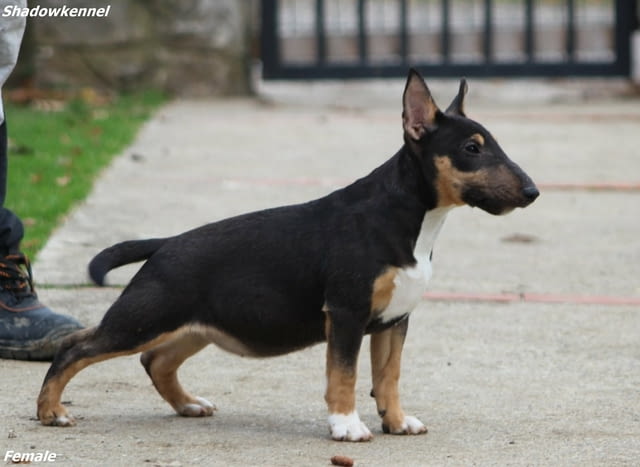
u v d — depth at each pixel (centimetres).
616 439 829
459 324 1148
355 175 1812
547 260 1397
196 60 2559
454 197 805
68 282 1238
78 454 775
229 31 2564
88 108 2312
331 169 1853
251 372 997
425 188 805
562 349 1073
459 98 853
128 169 1806
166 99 2509
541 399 930
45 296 1188
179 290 816
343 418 820
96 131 2055
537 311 1195
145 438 816
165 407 902
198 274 820
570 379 984
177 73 2552
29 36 2417
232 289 819
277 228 827
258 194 1675
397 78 2580
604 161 1945
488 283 1297
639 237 1509
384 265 797
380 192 814
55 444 795
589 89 2733
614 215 1622
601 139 2127
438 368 1015
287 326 825
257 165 1873
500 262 1385
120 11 2489
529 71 2578
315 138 2114
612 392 948
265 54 2588
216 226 840
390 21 3153
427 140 805
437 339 1100
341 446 807
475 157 799
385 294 802
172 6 2523
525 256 1412
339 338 808
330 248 809
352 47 2617
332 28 2688
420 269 808
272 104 2523
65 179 1662
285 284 816
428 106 809
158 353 863
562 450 804
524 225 1567
